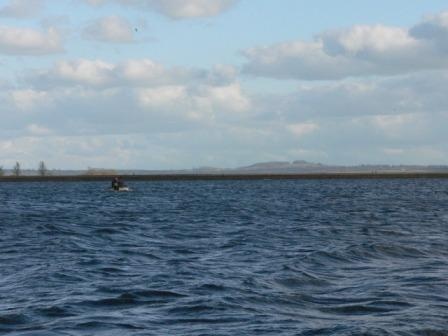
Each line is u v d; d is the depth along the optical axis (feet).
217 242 140.67
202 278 89.56
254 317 66.74
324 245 131.64
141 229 174.81
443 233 159.74
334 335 59.52
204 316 67.21
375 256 113.70
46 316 67.05
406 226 182.39
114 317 66.69
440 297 76.89
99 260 108.78
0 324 64.03
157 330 61.67
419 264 104.58
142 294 77.82
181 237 153.48
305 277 91.20
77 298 75.66
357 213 246.06
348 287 83.92
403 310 70.03
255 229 174.50
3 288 82.69
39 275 91.61
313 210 266.77
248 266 102.17
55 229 166.30
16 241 139.95
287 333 60.44
